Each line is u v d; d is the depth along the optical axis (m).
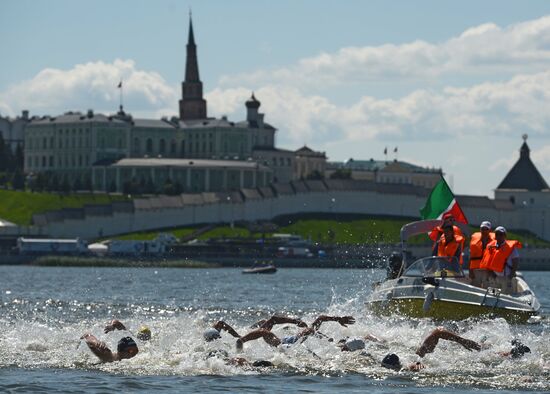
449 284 141.38
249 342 107.88
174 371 100.81
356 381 97.19
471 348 106.06
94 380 96.75
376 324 127.00
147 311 187.12
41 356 108.50
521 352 106.50
